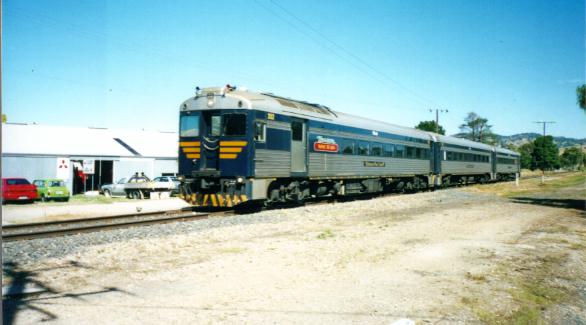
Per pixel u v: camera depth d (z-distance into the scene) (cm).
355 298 556
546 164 9694
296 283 620
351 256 797
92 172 2464
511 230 1164
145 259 765
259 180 1397
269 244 905
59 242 923
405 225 1205
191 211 1516
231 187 1371
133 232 1047
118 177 3166
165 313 493
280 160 1491
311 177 1659
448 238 1012
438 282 638
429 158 2822
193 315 488
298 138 1595
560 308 556
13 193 2077
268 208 1583
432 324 475
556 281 673
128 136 3497
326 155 1755
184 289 588
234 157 1368
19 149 2792
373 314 500
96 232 1047
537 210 1689
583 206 1852
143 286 601
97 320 470
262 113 1410
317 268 706
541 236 1074
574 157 14012
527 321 500
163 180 2638
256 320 474
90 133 3306
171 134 3812
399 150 2409
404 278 655
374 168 2138
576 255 859
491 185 3847
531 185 3834
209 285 607
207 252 825
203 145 1440
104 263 732
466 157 3525
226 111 1395
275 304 528
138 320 471
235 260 758
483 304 548
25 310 501
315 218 1323
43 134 3048
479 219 1379
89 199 2481
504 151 4744
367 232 1074
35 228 1170
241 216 1320
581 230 1182
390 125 2370
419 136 2683
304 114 1620
